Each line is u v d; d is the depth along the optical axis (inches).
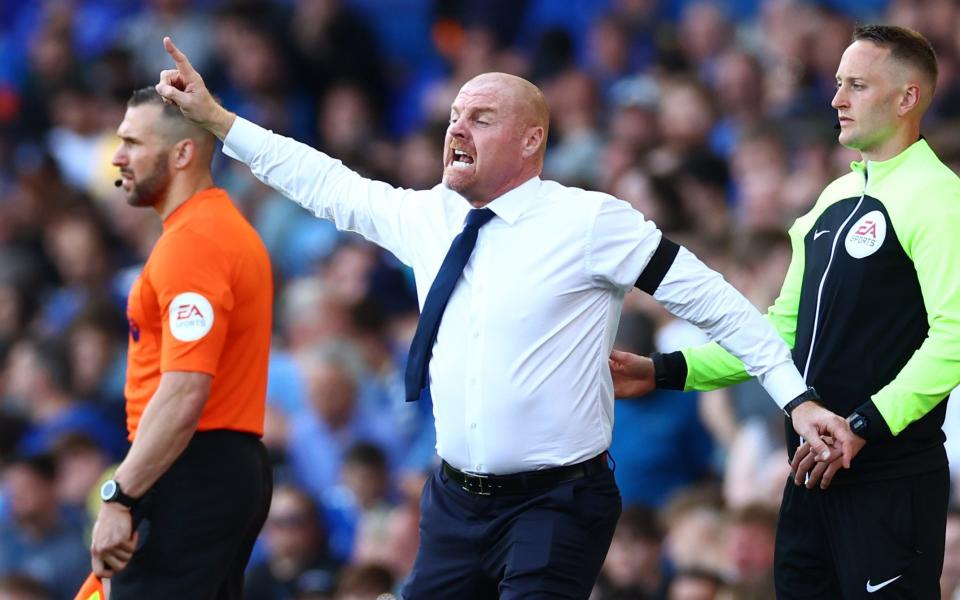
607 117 1673.2
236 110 1913.1
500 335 679.1
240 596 786.8
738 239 1261.1
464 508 697.6
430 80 1959.9
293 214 1622.8
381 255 1498.5
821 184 1357.0
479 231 689.0
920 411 666.8
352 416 1317.7
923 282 674.2
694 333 1181.7
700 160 1412.4
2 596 1194.0
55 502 1274.6
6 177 1950.1
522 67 1803.6
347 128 1877.5
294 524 1191.6
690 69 1701.5
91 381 1459.2
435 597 703.7
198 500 742.5
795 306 730.2
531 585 677.3
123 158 762.2
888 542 690.2
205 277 733.3
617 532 1071.6
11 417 1424.7
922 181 681.0
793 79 1550.2
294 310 1417.3
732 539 1019.9
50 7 2188.7
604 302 687.7
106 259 1717.5
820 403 679.7
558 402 679.7
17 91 2081.7
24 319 1672.0
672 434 1181.7
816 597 719.1
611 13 1815.9
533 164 689.6
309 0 1959.9
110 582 745.0
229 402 751.7
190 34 2007.9
